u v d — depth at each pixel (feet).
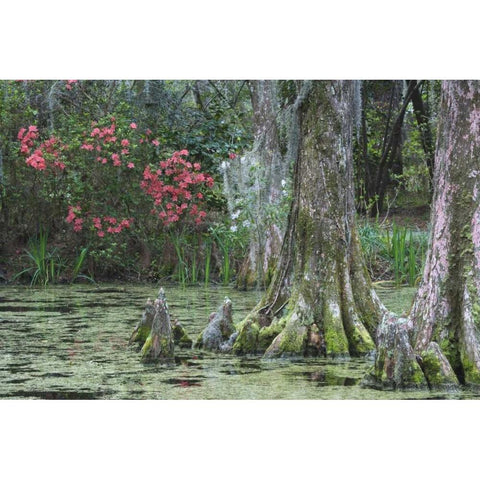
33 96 53.52
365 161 76.84
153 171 49.96
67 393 21.57
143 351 25.96
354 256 28.32
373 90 76.95
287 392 21.66
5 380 23.38
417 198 84.07
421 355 22.59
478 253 23.09
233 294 44.96
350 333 27.25
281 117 32.09
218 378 23.59
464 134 23.39
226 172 43.83
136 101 53.62
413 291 45.55
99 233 49.16
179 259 49.98
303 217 28.17
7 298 42.29
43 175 49.90
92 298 42.47
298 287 27.81
